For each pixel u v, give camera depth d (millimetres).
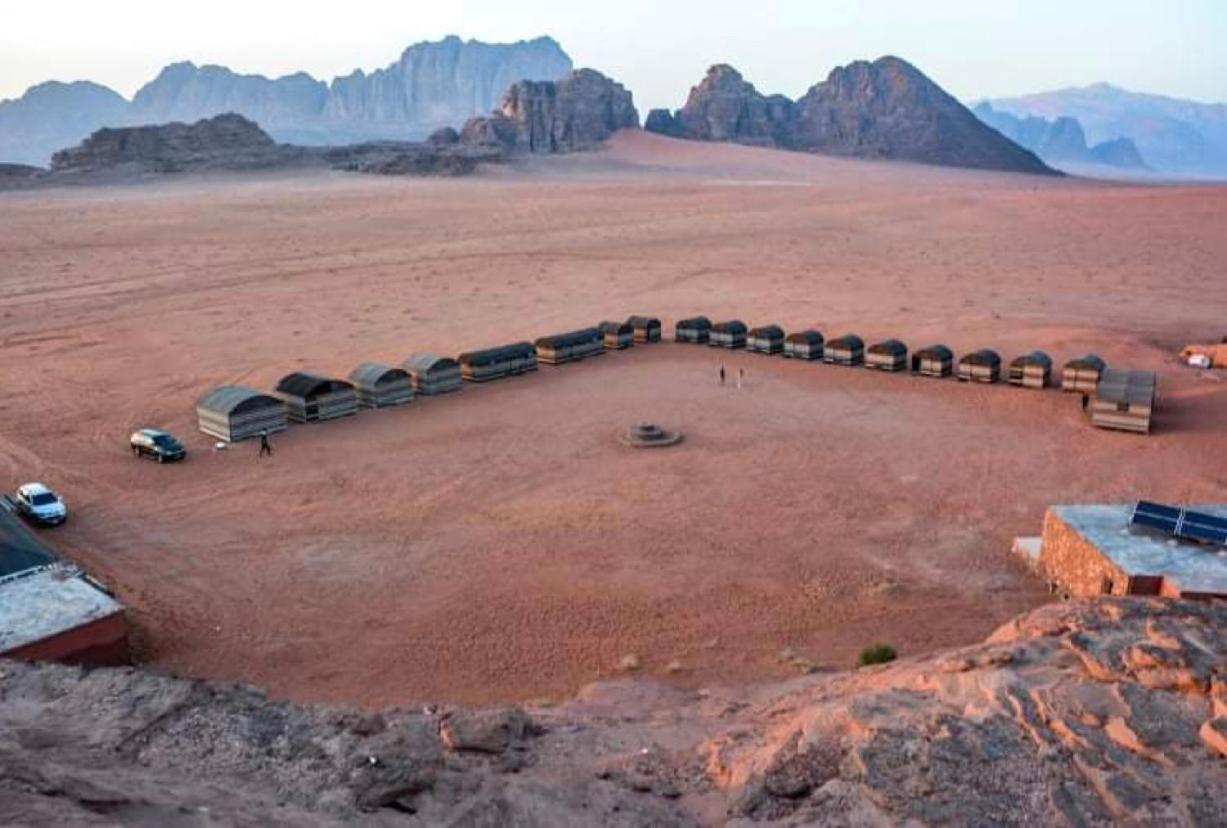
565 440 48812
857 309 85000
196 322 78250
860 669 22219
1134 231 140500
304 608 30094
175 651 27219
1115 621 16734
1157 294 92562
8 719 12695
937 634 28156
